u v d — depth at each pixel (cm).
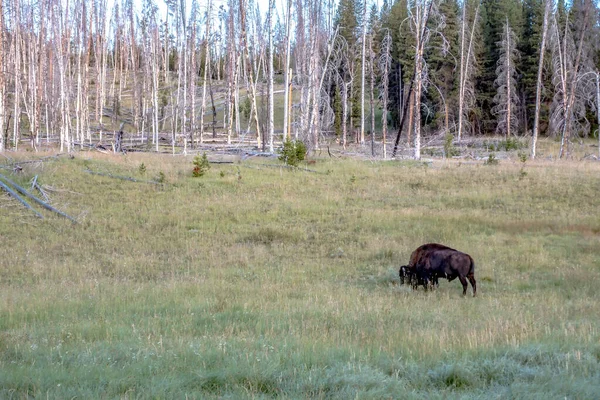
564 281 1614
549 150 5084
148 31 5819
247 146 4719
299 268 1847
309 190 2977
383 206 2684
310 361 809
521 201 2683
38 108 4794
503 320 1135
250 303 1322
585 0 4459
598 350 872
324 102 5447
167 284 1600
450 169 3438
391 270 1758
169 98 7262
